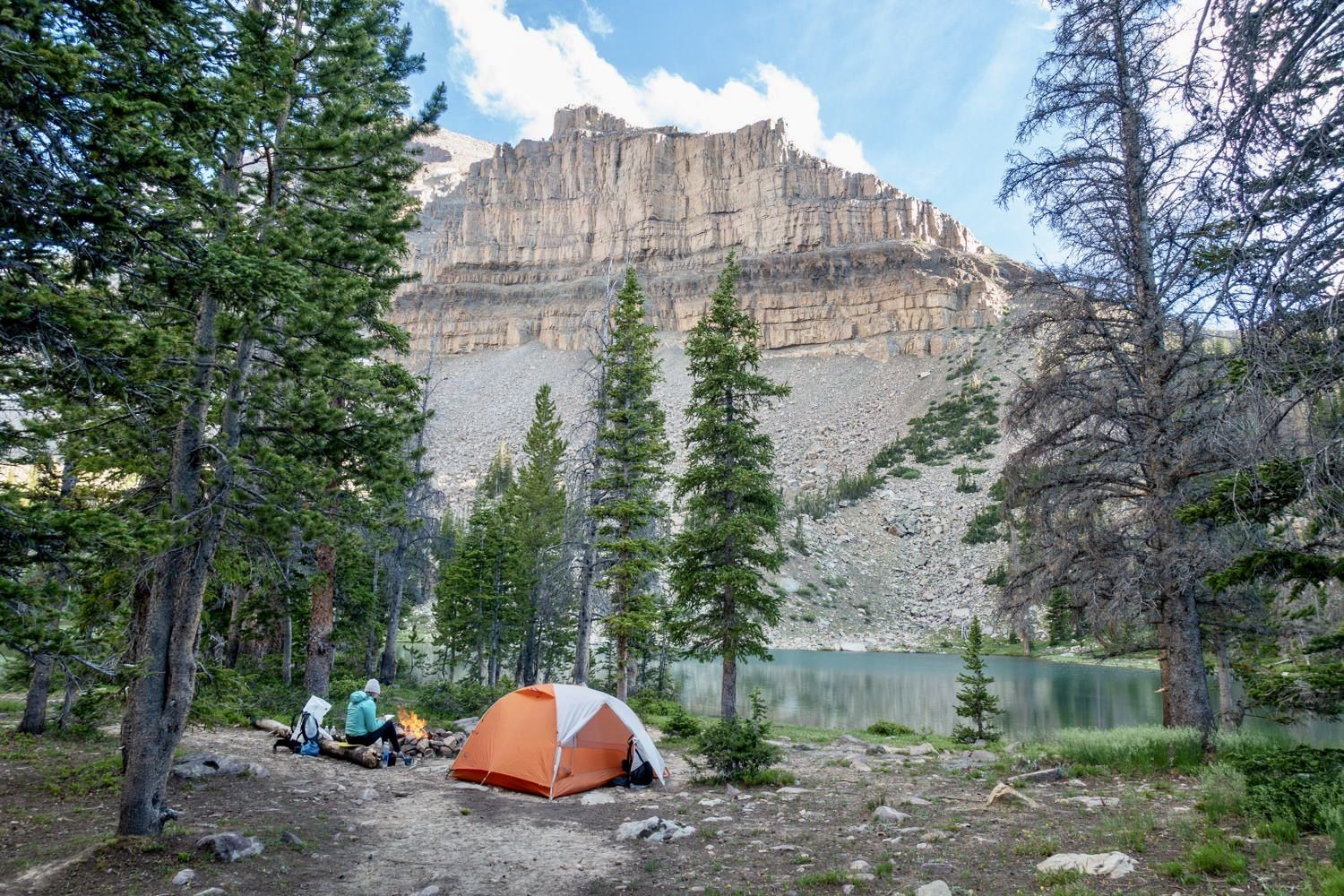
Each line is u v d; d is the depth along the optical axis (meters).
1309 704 10.55
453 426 188.00
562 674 46.53
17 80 5.43
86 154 6.17
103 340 6.26
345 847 8.70
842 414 183.75
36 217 5.84
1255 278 5.56
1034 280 14.98
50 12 5.62
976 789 11.74
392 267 16.17
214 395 8.91
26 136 5.80
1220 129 5.56
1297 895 5.82
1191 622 14.08
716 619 20.06
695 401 21.09
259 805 10.27
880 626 101.50
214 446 8.99
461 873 7.83
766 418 186.75
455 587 38.88
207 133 7.42
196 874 7.42
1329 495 6.22
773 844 8.66
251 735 16.08
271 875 7.55
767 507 20.70
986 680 26.88
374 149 13.59
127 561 9.08
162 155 6.27
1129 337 13.65
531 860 8.27
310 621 20.94
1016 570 16.39
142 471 10.35
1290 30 5.08
